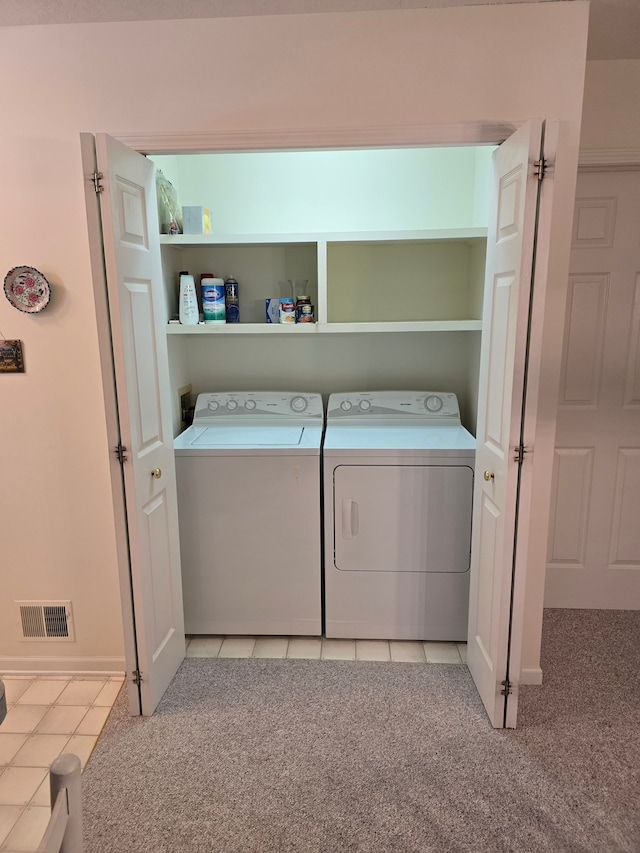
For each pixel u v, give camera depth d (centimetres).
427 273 279
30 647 226
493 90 177
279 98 181
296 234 235
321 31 176
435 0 169
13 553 219
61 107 185
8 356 202
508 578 179
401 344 286
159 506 204
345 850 150
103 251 167
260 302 284
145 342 190
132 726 197
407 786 170
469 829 156
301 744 187
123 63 182
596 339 251
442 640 244
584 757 180
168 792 169
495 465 186
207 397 278
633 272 245
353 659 233
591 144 230
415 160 269
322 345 287
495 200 185
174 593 221
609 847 150
